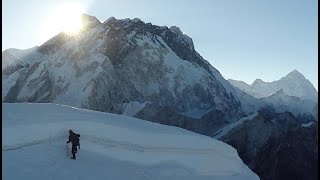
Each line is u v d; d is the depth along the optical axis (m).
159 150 27.83
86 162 24.02
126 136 27.97
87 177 21.62
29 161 22.27
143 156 26.97
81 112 35.44
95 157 25.31
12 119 27.70
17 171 20.62
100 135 27.22
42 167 21.78
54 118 29.11
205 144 29.83
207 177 26.58
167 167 26.61
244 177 28.20
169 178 24.83
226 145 31.02
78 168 22.72
